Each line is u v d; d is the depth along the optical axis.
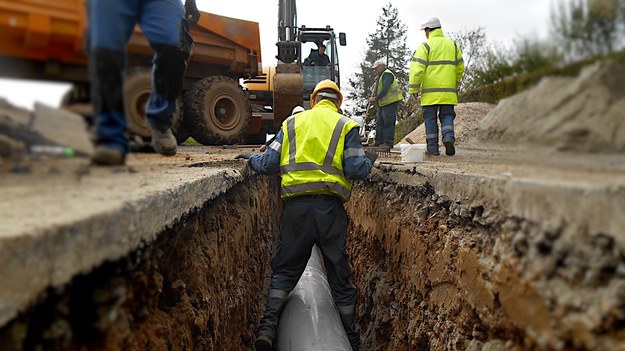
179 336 2.36
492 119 2.65
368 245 5.46
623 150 1.55
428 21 6.37
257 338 4.04
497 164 2.54
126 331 1.69
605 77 1.60
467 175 2.69
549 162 1.78
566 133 1.70
